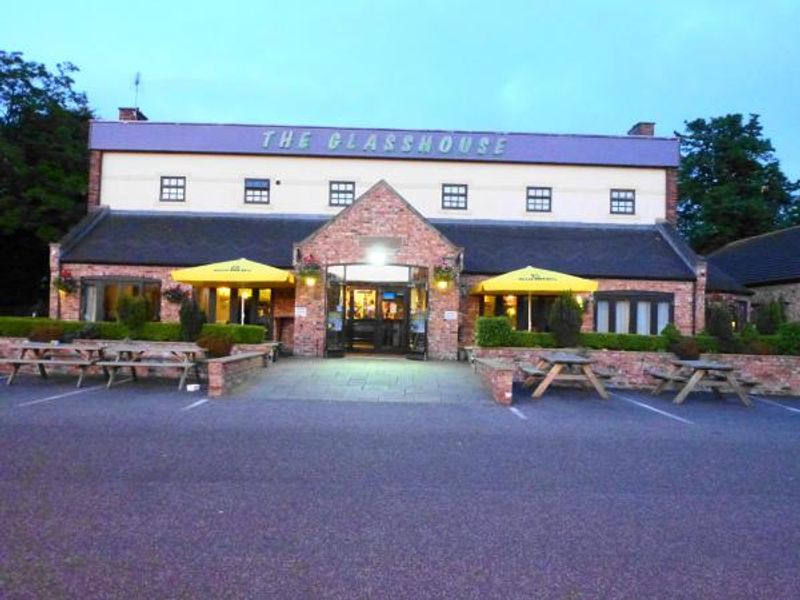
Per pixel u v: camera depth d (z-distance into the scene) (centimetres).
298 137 2514
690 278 2139
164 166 2520
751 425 1054
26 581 394
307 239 1967
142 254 2153
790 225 3762
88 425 902
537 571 430
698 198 3847
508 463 736
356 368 1577
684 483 664
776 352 1606
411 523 518
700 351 1569
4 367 1555
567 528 516
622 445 859
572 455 788
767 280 2559
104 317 2131
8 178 2698
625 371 1554
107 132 2516
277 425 945
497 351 1573
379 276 2027
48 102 2964
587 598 393
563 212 2536
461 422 1016
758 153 3781
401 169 2527
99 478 624
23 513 517
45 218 2762
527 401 1267
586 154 2542
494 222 2516
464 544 475
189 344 1518
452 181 2530
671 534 507
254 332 1614
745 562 454
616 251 2291
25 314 3078
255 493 589
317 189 2516
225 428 909
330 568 426
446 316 1942
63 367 1544
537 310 2142
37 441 786
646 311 2145
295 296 1998
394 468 698
